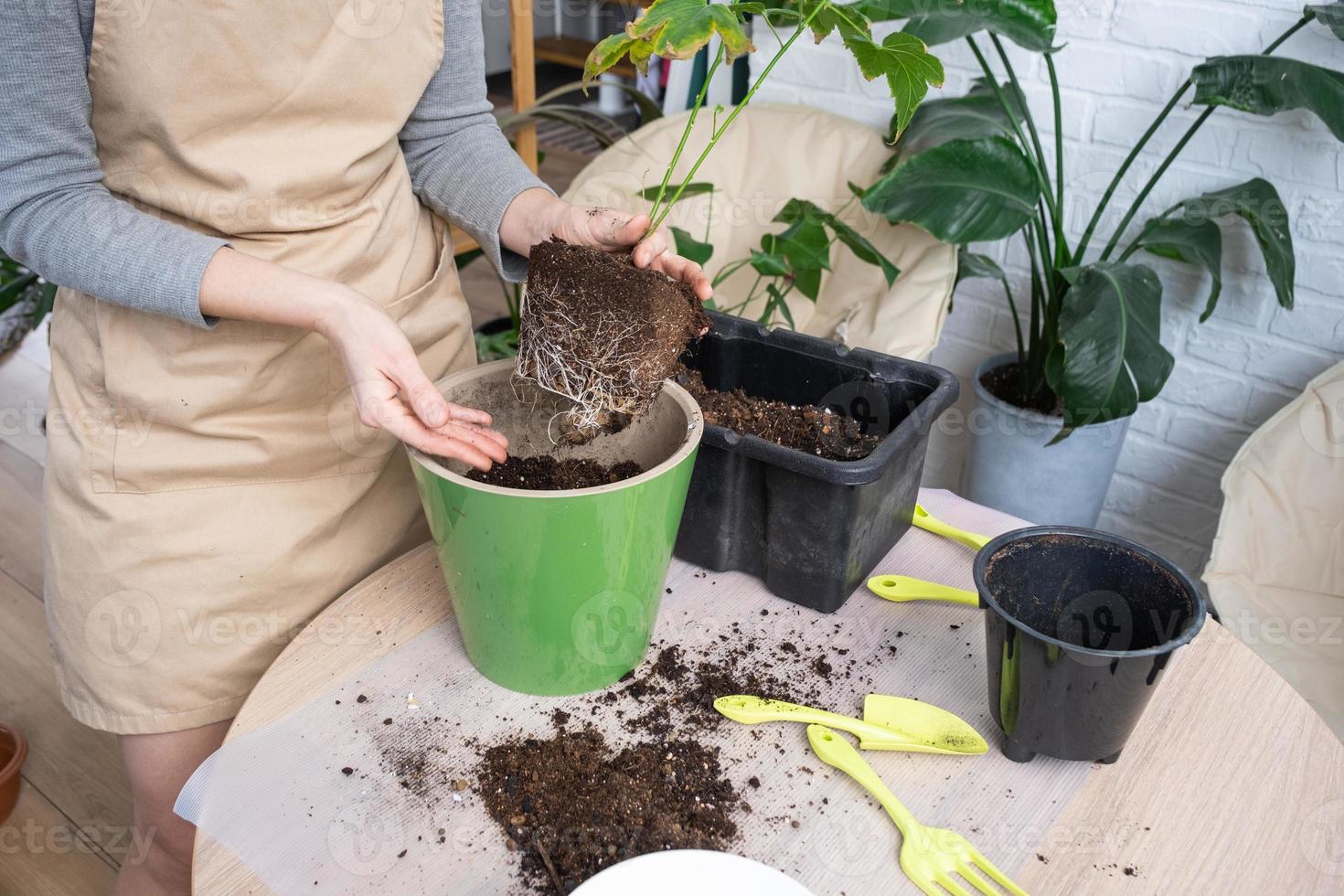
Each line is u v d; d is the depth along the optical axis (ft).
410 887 2.11
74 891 4.16
